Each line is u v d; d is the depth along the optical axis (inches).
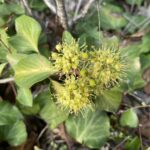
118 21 10.8
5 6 8.3
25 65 7.0
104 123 9.0
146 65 10.1
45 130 9.8
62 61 6.6
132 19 11.0
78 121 8.9
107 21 10.7
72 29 9.5
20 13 8.4
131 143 9.0
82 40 8.0
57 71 7.0
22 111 8.7
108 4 11.0
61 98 7.0
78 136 9.0
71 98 6.8
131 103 10.1
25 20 7.5
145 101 10.0
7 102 8.6
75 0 11.1
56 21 9.2
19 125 8.9
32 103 8.2
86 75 6.8
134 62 9.0
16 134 9.0
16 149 9.3
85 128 8.9
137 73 9.0
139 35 10.6
